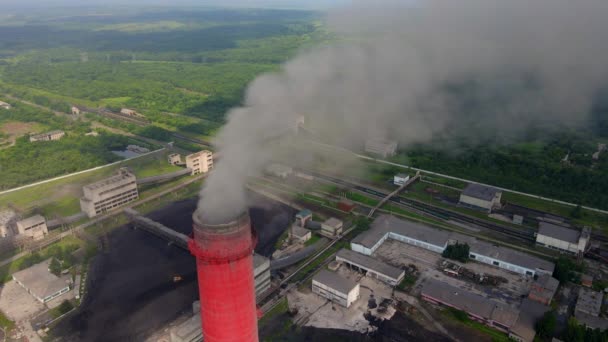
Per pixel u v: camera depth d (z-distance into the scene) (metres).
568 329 87.69
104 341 89.69
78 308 99.56
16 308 99.88
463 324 92.94
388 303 99.75
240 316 50.88
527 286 105.25
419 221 138.62
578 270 110.31
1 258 120.62
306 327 92.62
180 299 101.75
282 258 116.19
